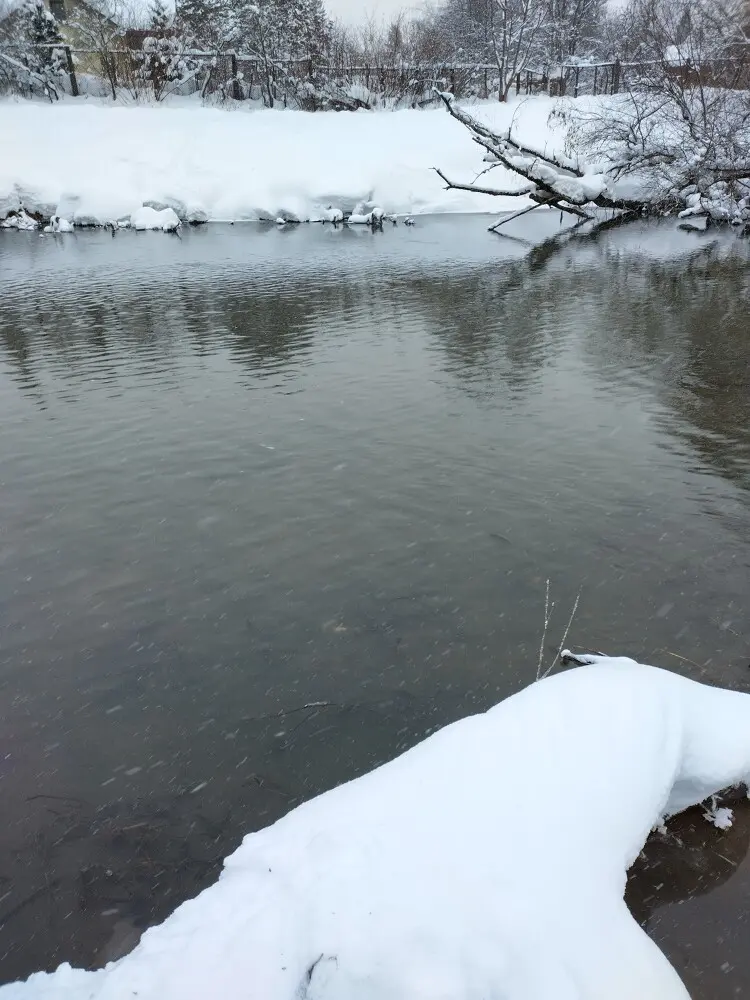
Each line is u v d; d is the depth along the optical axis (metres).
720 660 4.45
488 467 7.13
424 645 4.68
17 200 25.06
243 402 9.12
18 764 3.89
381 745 3.95
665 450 7.43
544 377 9.77
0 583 5.46
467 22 38.38
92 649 4.75
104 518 6.38
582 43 41.97
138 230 24.81
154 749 3.97
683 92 23.98
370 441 7.82
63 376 10.30
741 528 5.95
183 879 3.26
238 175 27.08
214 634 4.85
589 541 5.80
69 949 2.99
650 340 11.32
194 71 32.09
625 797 2.98
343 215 26.36
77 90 31.16
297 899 2.53
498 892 2.49
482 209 27.83
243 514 6.38
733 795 3.44
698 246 19.84
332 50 36.03
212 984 2.31
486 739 3.21
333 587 5.30
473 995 2.20
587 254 19.22
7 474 7.28
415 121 30.05
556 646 4.61
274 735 4.04
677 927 2.90
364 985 2.24
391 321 12.91
